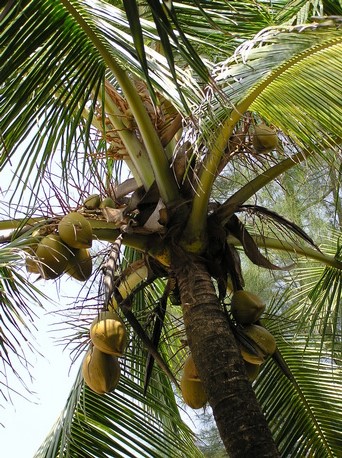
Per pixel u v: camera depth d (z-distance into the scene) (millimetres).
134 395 4258
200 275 3334
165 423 4492
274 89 2881
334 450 4285
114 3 3904
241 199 3496
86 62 3037
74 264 3328
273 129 3781
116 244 3391
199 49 4039
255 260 3629
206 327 3148
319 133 2857
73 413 3971
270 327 4441
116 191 3854
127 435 4055
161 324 3580
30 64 2871
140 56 2039
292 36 2867
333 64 2785
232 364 3027
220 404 2934
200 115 2803
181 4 3729
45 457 3828
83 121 3979
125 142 3818
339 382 4453
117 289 3488
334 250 4547
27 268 3271
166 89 2779
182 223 3410
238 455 2797
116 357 3385
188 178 3252
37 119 3012
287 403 4410
